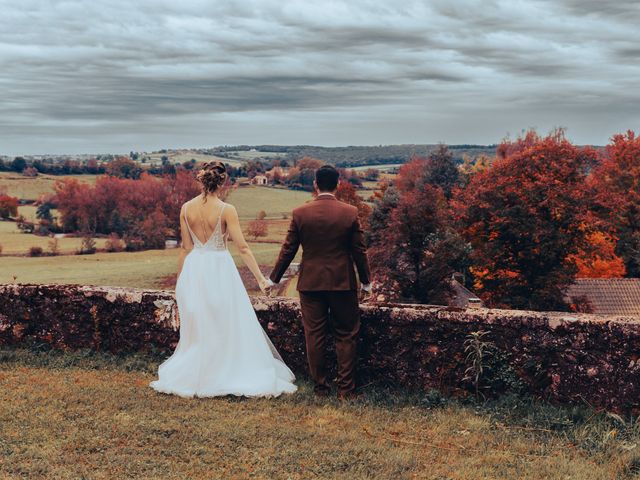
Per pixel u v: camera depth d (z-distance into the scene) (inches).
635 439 193.0
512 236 2074.3
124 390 233.5
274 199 5408.5
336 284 232.4
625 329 214.1
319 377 240.1
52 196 5128.0
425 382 240.8
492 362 229.9
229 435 191.9
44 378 246.2
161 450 179.3
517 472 173.8
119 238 4530.0
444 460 181.8
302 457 178.5
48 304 286.0
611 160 2689.5
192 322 241.4
